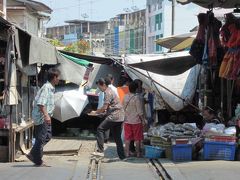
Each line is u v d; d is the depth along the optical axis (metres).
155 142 11.62
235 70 11.23
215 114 13.20
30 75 13.51
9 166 10.23
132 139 11.89
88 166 10.17
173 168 9.77
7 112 11.39
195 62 13.40
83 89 16.91
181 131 11.38
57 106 16.31
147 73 14.35
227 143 10.77
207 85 13.45
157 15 61.28
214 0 11.28
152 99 15.66
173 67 14.02
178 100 15.07
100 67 17.56
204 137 11.02
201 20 11.99
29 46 11.65
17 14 31.58
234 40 11.15
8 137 11.17
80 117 17.59
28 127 12.67
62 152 12.71
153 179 8.73
